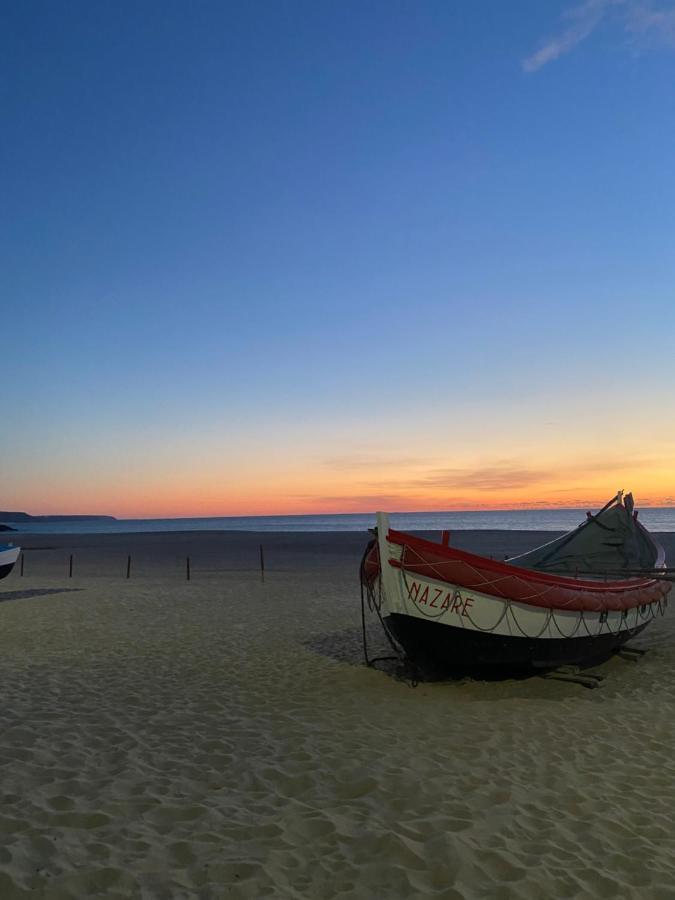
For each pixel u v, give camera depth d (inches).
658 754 244.7
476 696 331.9
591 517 613.6
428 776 216.5
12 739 239.0
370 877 151.4
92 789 196.1
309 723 274.8
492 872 156.3
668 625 547.2
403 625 343.0
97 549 1715.1
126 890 140.6
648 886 152.9
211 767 220.4
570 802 199.6
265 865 154.3
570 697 332.2
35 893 136.2
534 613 358.6
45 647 433.7
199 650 426.6
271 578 892.6
